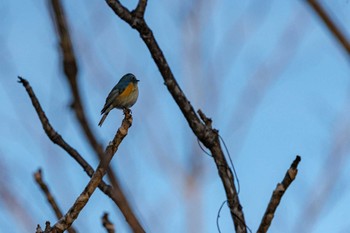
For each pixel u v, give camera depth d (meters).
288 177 5.95
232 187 7.29
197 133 7.57
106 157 5.27
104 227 6.20
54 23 4.66
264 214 6.00
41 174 6.51
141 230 5.17
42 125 7.08
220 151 7.52
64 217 5.38
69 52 4.59
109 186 6.34
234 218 7.13
